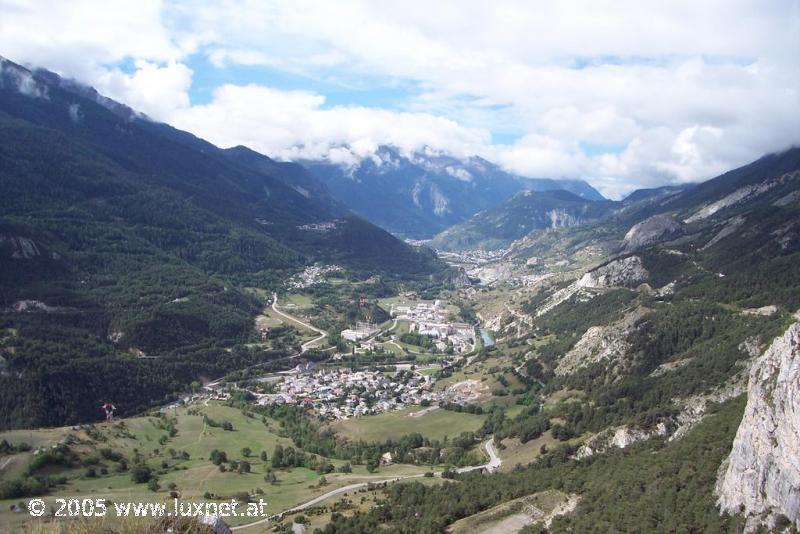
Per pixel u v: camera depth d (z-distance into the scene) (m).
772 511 104.50
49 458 193.50
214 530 45.06
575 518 136.25
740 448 114.94
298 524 162.12
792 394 105.38
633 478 143.62
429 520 152.88
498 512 150.88
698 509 119.56
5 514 149.75
